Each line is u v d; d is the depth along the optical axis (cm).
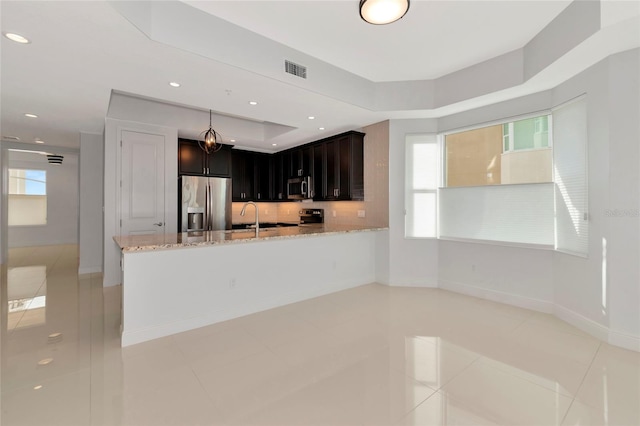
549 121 341
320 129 495
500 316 335
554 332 293
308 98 352
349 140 488
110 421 174
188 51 241
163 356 250
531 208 357
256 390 204
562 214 326
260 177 658
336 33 287
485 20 268
